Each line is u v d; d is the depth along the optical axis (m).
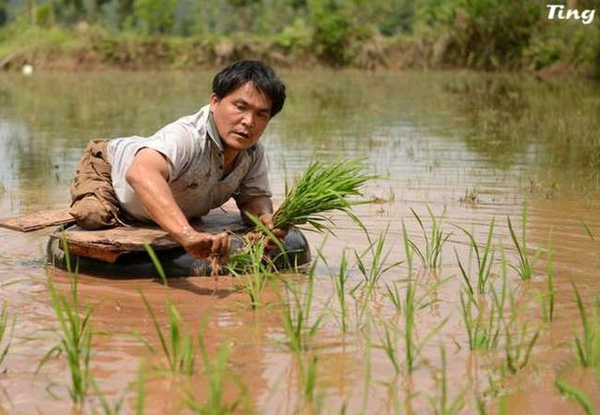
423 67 36.81
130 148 6.23
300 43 38.81
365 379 4.14
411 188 9.53
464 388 4.04
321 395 3.80
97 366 4.31
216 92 6.09
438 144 13.30
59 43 39.34
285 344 4.62
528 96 22.28
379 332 4.81
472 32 35.44
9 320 5.05
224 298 5.55
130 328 4.93
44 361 4.37
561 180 9.98
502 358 4.41
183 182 6.13
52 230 7.49
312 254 6.67
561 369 4.27
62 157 12.30
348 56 38.12
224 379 4.12
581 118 16.42
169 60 38.91
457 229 7.43
